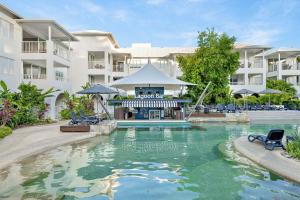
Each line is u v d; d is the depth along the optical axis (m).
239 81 55.19
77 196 8.52
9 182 9.73
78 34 49.62
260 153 13.39
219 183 9.71
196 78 36.03
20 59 29.39
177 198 8.39
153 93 33.31
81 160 13.02
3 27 26.23
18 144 15.52
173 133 22.33
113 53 51.03
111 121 26.08
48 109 28.97
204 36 37.31
